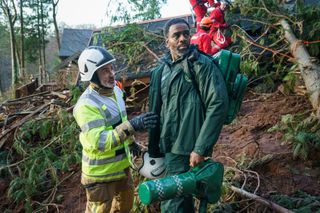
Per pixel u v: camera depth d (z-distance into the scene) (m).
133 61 5.83
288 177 3.62
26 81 11.66
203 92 2.53
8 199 4.65
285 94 5.19
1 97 10.70
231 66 2.64
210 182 2.58
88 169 2.87
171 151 2.73
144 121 2.65
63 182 4.58
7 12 24.22
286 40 5.46
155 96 2.80
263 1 5.66
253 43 5.50
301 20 5.55
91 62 2.76
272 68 5.75
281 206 3.21
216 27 4.48
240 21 5.90
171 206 2.79
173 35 2.60
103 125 2.71
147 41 6.08
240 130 4.58
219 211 3.37
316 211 3.15
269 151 4.00
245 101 5.34
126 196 3.17
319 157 3.76
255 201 3.39
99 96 2.83
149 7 6.95
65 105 5.90
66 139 4.83
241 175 3.71
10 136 5.55
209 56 2.69
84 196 4.26
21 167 4.92
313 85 4.54
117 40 6.08
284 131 4.28
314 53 5.31
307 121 4.10
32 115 5.72
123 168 2.96
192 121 2.60
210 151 2.63
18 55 26.55
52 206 4.29
